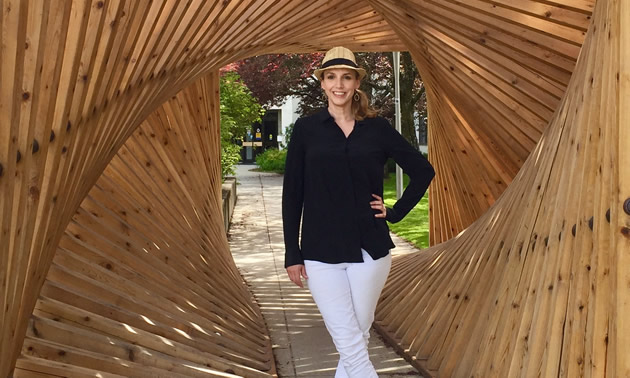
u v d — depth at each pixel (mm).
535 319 2855
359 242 2965
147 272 4164
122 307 3580
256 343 4926
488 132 4953
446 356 3967
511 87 4160
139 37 2693
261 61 19422
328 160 2961
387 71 18531
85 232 3764
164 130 5508
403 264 6086
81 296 3242
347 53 2990
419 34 4539
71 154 2207
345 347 3010
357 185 2988
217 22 3504
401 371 4332
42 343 2650
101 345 3027
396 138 3082
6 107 1681
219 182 7117
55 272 3217
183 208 5438
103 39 2221
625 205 2068
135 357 3146
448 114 5672
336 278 2982
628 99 2051
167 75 3291
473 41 3965
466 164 5836
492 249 3949
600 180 2330
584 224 2484
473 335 3678
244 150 30781
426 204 14086
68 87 2012
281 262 8500
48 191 2076
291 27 4965
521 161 4844
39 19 1754
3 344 2062
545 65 3770
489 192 5840
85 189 2857
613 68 2223
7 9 1630
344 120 3049
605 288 2279
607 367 2213
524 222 3311
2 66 1656
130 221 4398
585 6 3238
